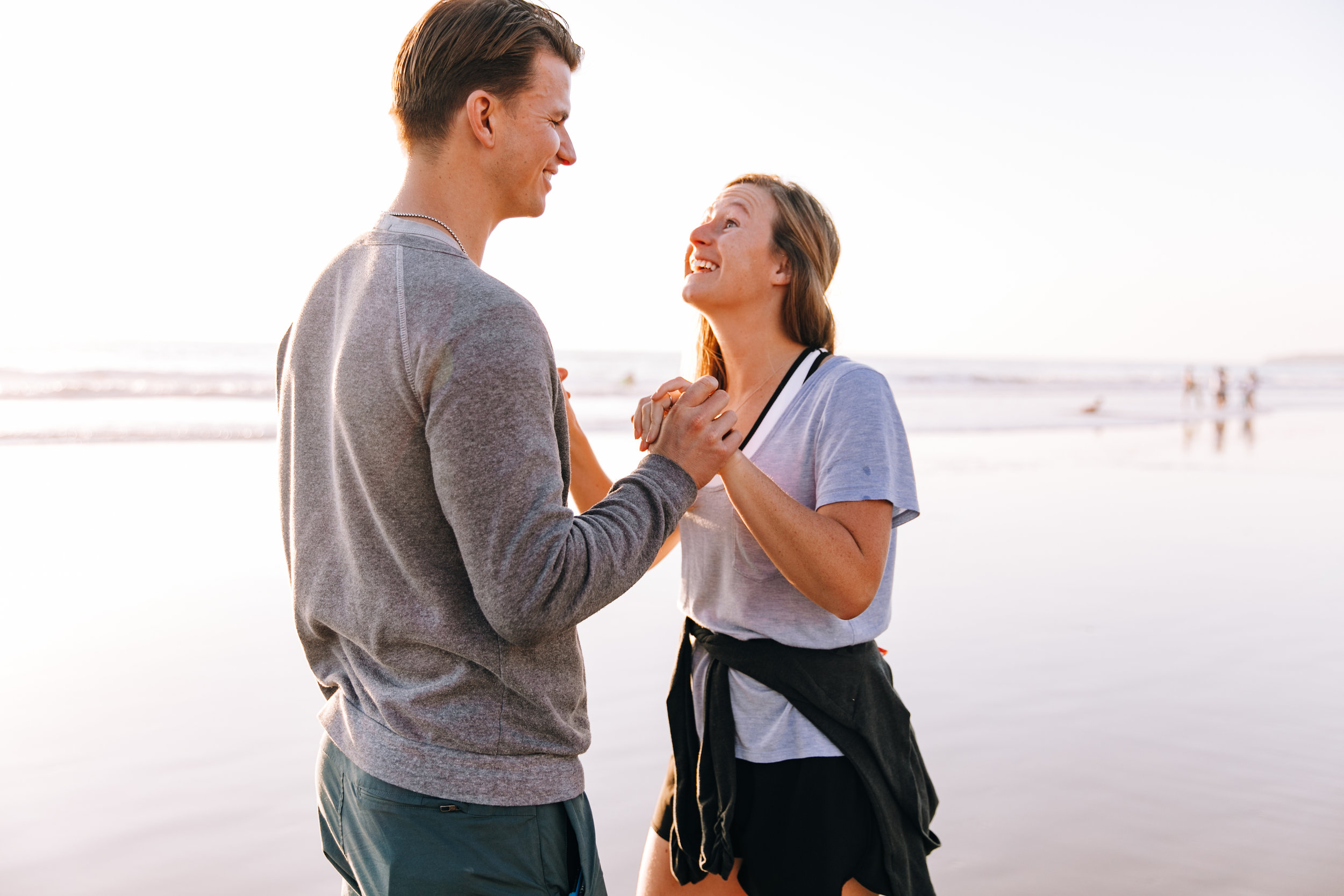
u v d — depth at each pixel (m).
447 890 1.20
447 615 1.20
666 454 1.29
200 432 13.02
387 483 1.18
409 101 1.29
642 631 4.82
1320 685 4.14
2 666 4.16
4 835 2.73
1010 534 7.68
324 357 1.30
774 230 1.70
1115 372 66.06
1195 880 2.58
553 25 1.33
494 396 1.10
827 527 1.44
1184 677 4.22
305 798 3.02
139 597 5.34
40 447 11.44
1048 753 3.40
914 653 4.52
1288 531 8.06
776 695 1.59
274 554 6.47
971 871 2.62
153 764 3.22
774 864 1.57
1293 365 139.62
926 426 20.02
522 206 1.37
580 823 1.31
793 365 1.69
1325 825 2.90
